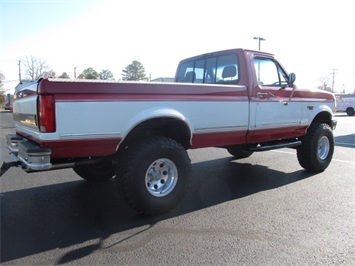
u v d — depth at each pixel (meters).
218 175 6.05
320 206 4.29
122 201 4.49
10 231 3.51
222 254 2.98
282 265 2.79
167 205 3.92
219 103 4.46
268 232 3.46
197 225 3.66
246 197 4.69
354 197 4.67
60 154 3.33
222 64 5.40
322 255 2.97
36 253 3.01
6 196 4.72
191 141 4.29
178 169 4.00
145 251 3.05
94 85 3.35
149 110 3.74
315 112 6.18
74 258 2.92
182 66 6.38
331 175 6.02
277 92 5.37
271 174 6.12
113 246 3.15
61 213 4.05
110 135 3.49
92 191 4.96
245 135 4.98
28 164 3.18
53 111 3.15
